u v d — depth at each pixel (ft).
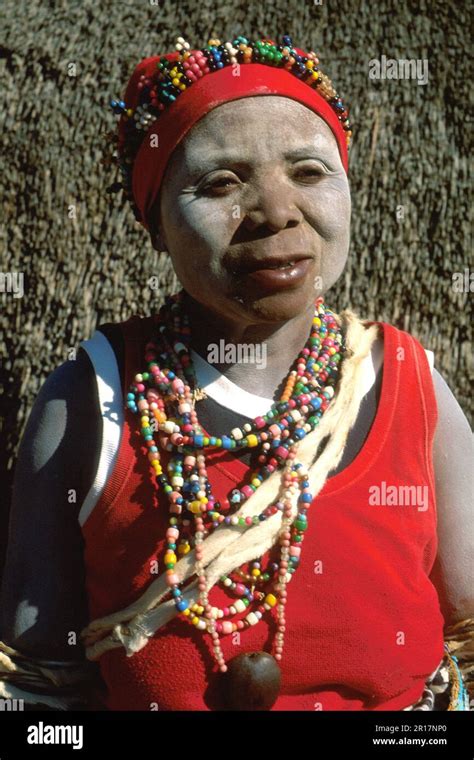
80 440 3.78
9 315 6.19
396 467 3.73
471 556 4.06
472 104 6.21
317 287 3.59
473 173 6.18
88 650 3.74
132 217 6.17
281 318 3.49
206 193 3.49
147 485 3.58
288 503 3.54
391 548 3.67
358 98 6.19
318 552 3.57
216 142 3.46
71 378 3.86
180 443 3.59
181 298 3.95
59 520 3.81
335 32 6.25
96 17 6.31
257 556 3.52
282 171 3.49
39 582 3.81
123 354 3.85
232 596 3.53
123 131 3.82
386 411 3.76
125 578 3.58
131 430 3.65
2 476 6.10
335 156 3.62
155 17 6.31
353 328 3.98
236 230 3.44
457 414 4.07
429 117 6.20
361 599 3.60
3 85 6.22
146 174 3.70
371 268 6.15
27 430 3.89
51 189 6.18
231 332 3.73
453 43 6.24
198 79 3.55
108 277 6.18
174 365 3.78
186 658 3.52
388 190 6.16
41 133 6.19
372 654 3.61
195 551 3.50
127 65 6.24
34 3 6.32
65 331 6.17
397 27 6.26
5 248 6.18
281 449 3.60
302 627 3.55
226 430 3.72
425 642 3.75
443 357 6.15
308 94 3.58
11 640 3.84
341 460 3.72
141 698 3.57
